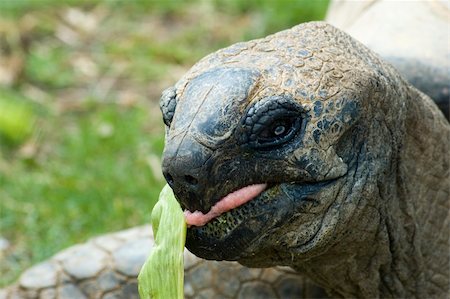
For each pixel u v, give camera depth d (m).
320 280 3.37
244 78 2.74
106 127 6.98
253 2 8.59
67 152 6.75
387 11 4.19
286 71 2.78
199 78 2.78
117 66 7.97
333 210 2.93
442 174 3.38
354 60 2.92
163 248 2.96
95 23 8.63
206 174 2.70
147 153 6.62
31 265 5.48
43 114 7.29
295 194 2.84
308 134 2.78
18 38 8.31
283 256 3.00
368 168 2.96
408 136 3.21
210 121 2.69
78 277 4.54
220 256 2.87
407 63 3.86
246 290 4.13
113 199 6.02
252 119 2.71
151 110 7.34
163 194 3.02
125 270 4.49
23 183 6.31
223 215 2.80
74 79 7.84
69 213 5.95
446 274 3.49
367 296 3.41
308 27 2.97
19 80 7.77
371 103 2.92
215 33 8.30
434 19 4.08
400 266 3.36
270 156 2.76
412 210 3.26
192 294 4.18
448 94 3.82
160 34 8.44
